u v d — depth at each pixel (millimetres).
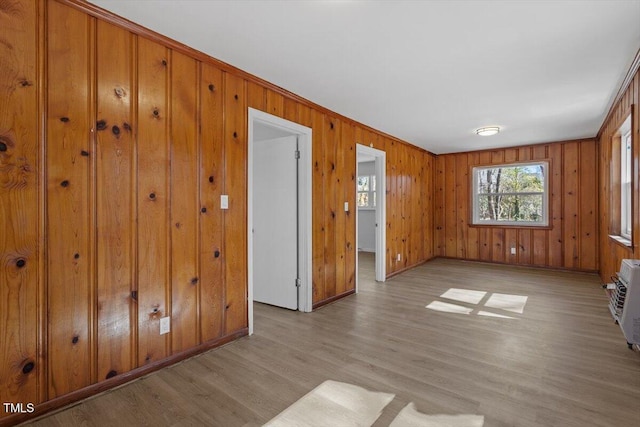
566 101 3535
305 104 3490
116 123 2051
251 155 2904
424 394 1977
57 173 1820
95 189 1966
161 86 2273
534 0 1847
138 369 2162
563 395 1952
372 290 4453
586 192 5430
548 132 4980
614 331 2951
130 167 2117
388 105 3680
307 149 3514
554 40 2273
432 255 6824
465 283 4816
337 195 4008
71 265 1876
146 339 2209
